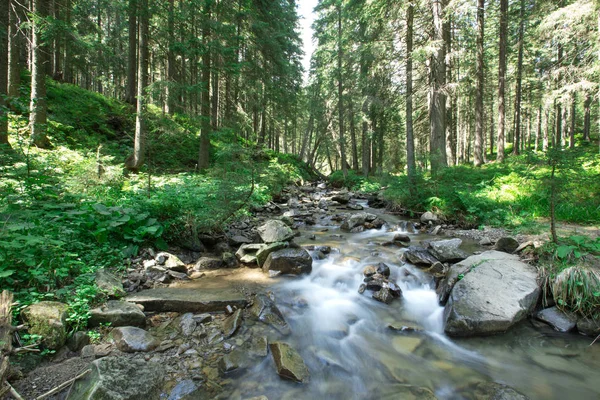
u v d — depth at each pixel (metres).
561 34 13.47
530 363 3.53
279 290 4.98
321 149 38.75
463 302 4.25
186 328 3.72
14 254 3.61
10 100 6.00
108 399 2.37
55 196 5.65
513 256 5.34
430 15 13.09
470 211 9.13
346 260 6.34
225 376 3.02
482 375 3.33
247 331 3.78
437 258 6.11
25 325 2.94
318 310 4.56
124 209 5.55
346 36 21.70
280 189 16.11
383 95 17.02
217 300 4.29
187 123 13.77
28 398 2.47
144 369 2.79
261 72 19.44
